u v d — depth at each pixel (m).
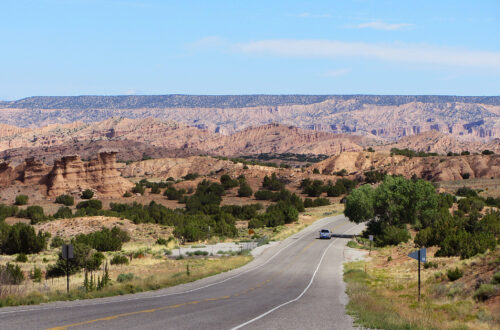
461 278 32.03
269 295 28.81
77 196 155.00
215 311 20.45
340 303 25.55
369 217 76.88
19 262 53.91
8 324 15.77
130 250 65.81
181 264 50.09
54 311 19.06
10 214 117.75
